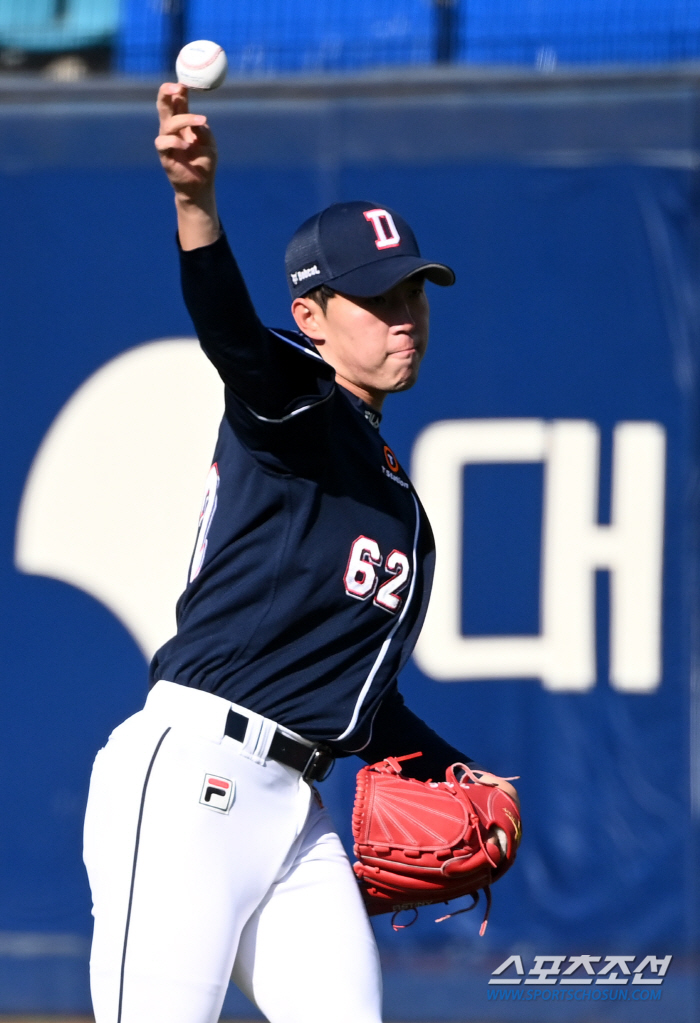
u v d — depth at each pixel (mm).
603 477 17578
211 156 6090
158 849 6590
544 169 18172
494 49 20984
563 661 17328
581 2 20781
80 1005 17031
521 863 17016
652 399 17656
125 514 17984
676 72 18141
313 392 6547
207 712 6828
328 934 6738
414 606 7414
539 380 17797
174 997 6461
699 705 17125
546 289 17938
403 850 7344
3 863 17375
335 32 21422
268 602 6848
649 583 17375
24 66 22688
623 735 17156
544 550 17516
